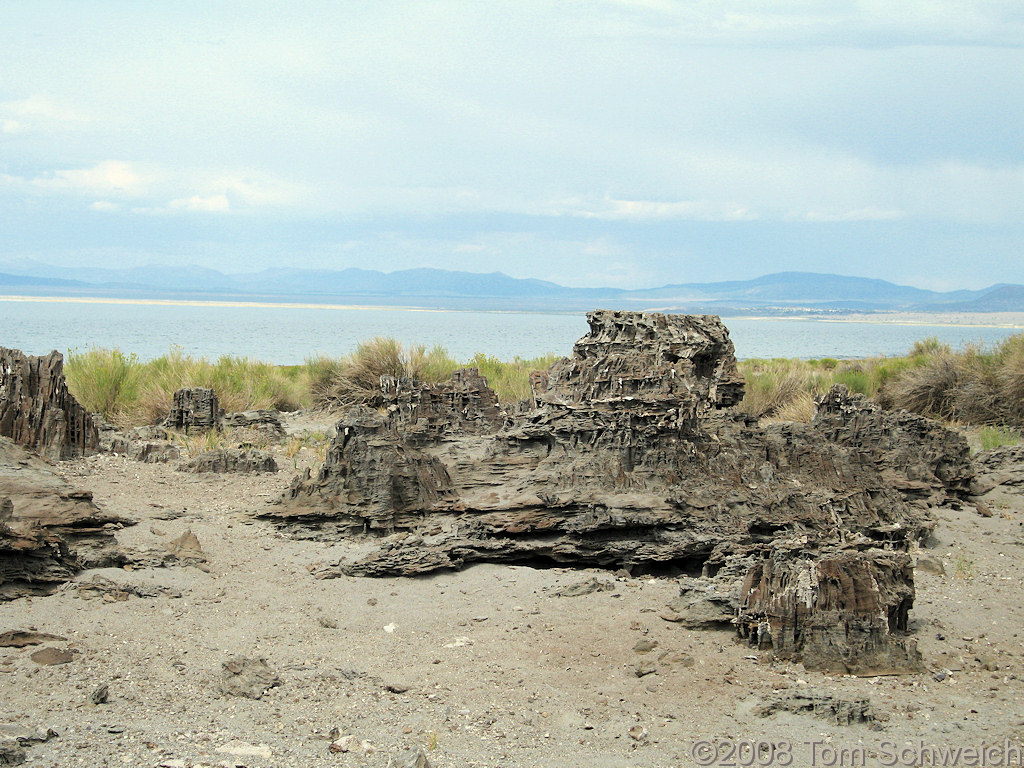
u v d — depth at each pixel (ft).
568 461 33.27
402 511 32.63
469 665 21.71
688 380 34.58
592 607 25.90
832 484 35.22
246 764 16.63
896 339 382.01
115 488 37.17
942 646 23.73
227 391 67.15
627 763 17.26
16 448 30.53
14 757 16.16
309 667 21.24
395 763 16.48
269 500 36.14
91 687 19.49
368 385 78.18
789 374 79.61
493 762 17.12
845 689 20.56
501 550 30.09
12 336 213.25
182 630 23.04
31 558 25.02
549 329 400.67
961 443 43.98
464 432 41.45
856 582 22.90
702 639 23.52
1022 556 33.68
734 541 30.22
